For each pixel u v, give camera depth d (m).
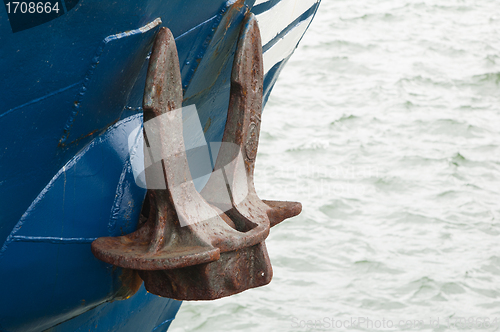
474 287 6.62
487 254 7.23
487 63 14.12
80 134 2.15
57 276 2.22
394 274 6.86
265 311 6.20
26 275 2.11
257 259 2.53
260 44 2.71
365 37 15.52
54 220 2.14
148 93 2.13
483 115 11.63
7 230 2.02
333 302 6.38
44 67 1.85
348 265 7.05
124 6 1.96
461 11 17.38
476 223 7.98
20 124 1.88
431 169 9.52
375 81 13.02
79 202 2.22
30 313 2.22
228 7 2.50
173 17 2.24
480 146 10.36
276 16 3.29
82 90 2.03
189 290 2.38
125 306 3.28
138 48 2.17
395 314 6.20
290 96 12.32
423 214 8.16
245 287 2.50
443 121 11.22
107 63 2.05
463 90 12.74
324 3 17.78
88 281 2.38
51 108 1.97
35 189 2.06
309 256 7.21
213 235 2.33
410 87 12.75
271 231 7.69
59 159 2.12
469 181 9.15
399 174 9.34
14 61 1.75
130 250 2.23
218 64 2.85
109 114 2.28
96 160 2.27
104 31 1.97
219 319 6.08
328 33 15.71
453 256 7.23
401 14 17.00
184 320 6.06
